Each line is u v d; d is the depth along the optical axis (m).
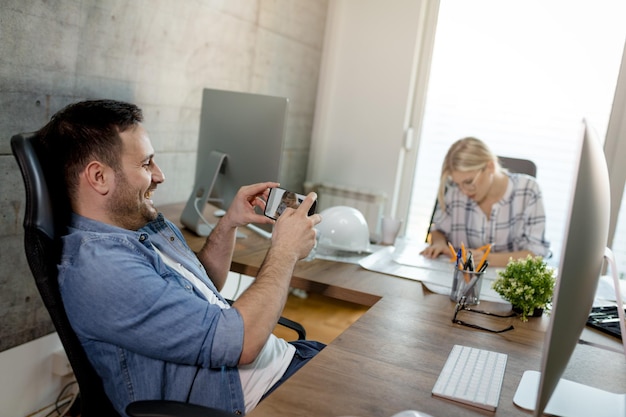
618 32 3.38
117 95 2.30
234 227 1.79
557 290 0.93
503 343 1.49
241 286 3.34
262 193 1.81
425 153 3.86
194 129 2.81
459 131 3.76
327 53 3.86
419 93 3.78
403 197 3.91
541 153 3.61
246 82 3.14
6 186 1.91
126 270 1.23
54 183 1.28
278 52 3.38
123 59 2.29
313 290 1.87
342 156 3.92
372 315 1.60
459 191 2.65
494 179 2.58
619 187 3.38
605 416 1.15
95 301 1.21
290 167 3.74
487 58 3.64
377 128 3.82
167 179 2.69
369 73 3.80
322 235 2.20
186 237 2.18
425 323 1.58
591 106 3.48
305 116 3.83
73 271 1.23
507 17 3.58
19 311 2.04
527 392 1.21
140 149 1.35
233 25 2.94
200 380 1.31
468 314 1.68
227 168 2.27
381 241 2.46
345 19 3.82
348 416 1.06
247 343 1.27
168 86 2.57
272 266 1.41
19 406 2.10
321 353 1.32
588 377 1.35
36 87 1.94
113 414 1.30
